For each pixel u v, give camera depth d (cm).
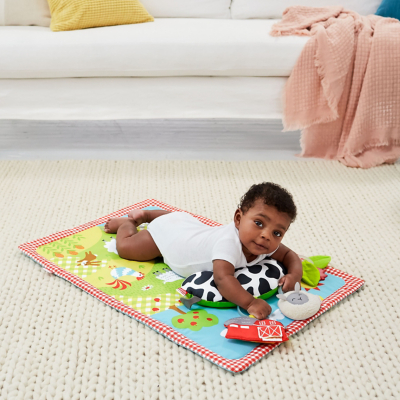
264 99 226
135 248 148
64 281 141
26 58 210
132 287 137
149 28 224
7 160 224
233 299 124
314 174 220
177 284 139
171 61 214
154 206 184
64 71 214
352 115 229
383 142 228
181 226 144
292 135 265
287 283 131
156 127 271
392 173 222
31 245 155
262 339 114
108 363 112
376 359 115
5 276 142
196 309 129
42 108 223
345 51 219
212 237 135
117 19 233
